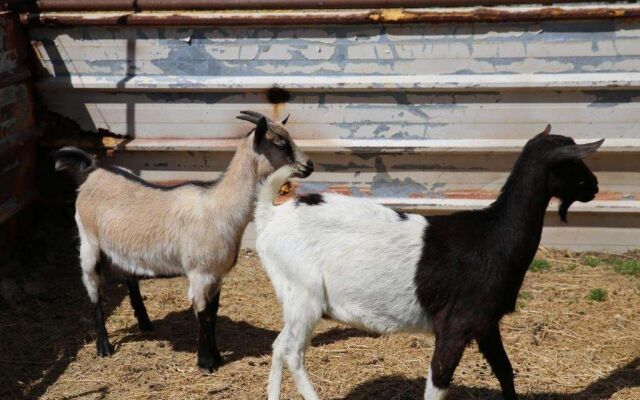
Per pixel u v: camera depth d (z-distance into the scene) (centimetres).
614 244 839
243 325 695
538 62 799
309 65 821
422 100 817
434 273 490
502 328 676
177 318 711
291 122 834
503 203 502
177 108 843
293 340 505
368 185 844
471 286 488
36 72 850
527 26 791
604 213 829
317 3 798
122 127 855
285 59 823
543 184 498
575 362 617
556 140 499
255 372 606
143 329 680
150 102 845
